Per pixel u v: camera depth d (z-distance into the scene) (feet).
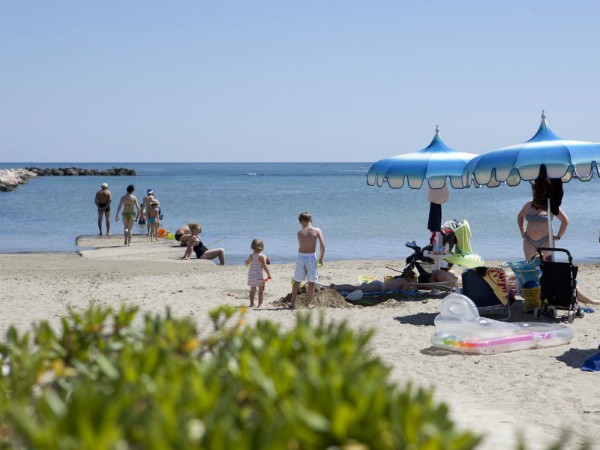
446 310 36.83
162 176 579.48
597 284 57.52
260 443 8.47
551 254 44.73
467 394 27.61
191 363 11.35
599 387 28.17
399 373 30.78
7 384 13.01
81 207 174.91
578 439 22.22
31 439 8.57
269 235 113.50
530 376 30.12
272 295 53.83
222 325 15.56
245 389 10.80
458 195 266.16
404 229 122.01
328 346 12.96
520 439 9.71
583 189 309.83
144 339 13.66
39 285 58.03
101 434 7.99
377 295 51.90
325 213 160.66
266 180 471.21
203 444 8.45
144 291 55.26
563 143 41.78
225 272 68.03
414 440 8.57
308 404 9.43
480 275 43.45
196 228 80.74
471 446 8.61
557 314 44.57
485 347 34.42
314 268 47.50
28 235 109.29
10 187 280.72
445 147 52.11
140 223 121.90
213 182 422.41
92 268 70.23
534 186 45.27
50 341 14.01
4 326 40.57
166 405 9.16
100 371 12.12
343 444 8.80
